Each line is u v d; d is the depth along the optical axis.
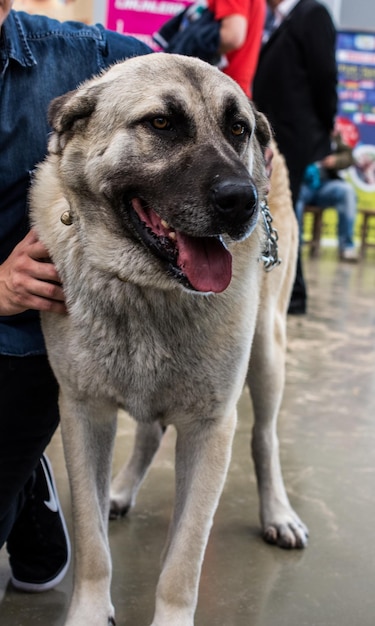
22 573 2.37
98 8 7.62
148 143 1.98
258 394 2.81
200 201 1.89
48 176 2.25
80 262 2.08
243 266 2.14
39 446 2.36
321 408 4.18
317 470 3.33
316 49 5.68
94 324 2.07
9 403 2.29
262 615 2.28
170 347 2.07
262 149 2.37
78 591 2.12
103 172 2.02
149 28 7.89
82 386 2.14
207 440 2.16
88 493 2.15
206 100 2.03
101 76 2.16
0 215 2.37
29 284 2.08
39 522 2.35
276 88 5.77
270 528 2.73
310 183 10.72
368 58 11.74
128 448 3.51
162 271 2.01
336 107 5.90
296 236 3.11
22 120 2.32
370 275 9.70
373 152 12.09
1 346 2.28
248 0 4.59
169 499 3.05
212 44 4.48
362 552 2.68
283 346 2.89
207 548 2.67
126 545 2.67
